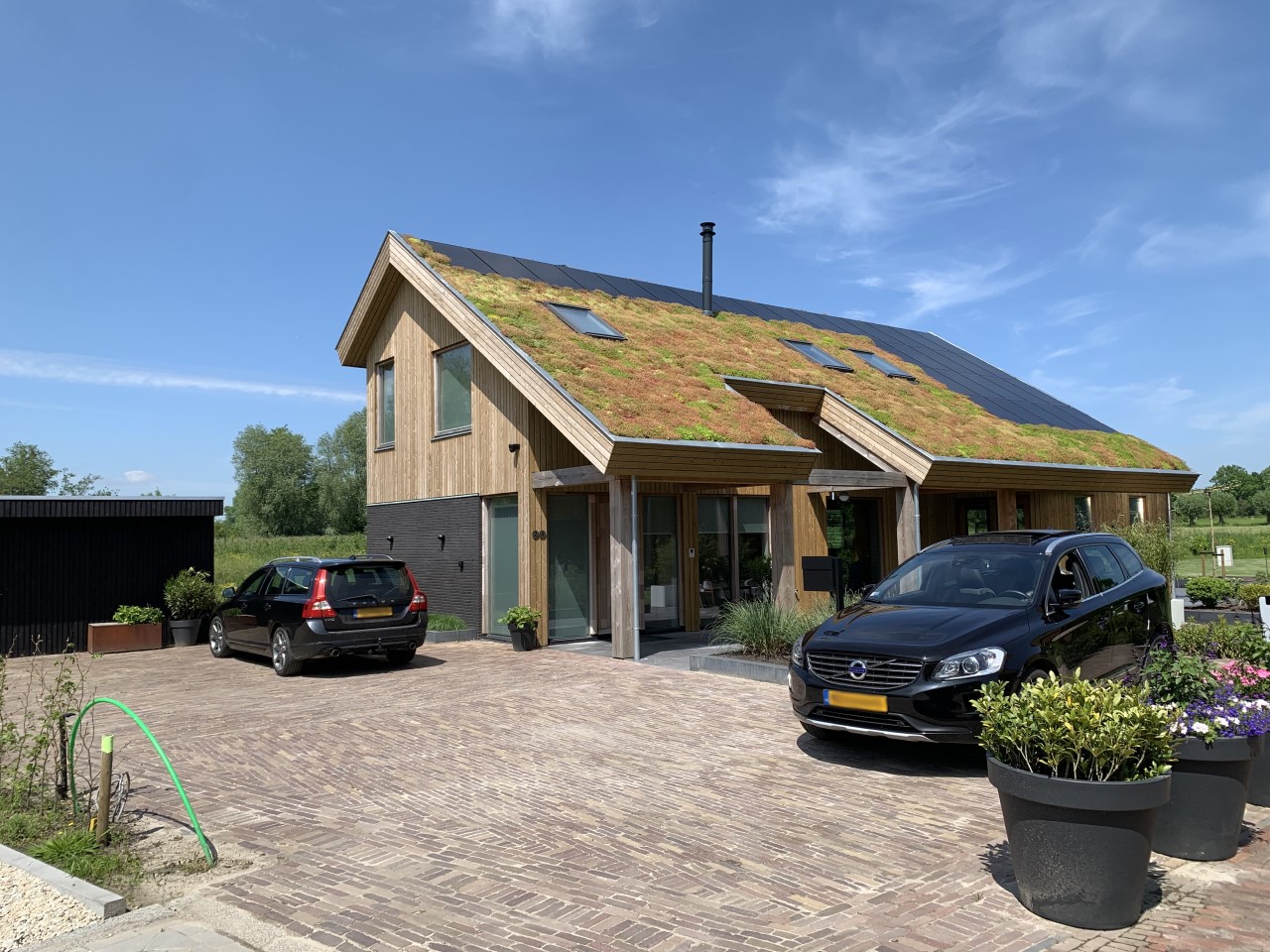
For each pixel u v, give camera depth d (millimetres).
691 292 20438
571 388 12188
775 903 4215
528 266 17734
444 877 4621
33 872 4672
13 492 51375
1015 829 4109
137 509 15078
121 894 4398
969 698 6211
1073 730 3939
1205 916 3994
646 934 3902
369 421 18531
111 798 5594
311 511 73438
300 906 4281
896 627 6875
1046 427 18375
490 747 7395
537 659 12258
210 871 4770
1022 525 18516
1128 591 8062
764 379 15195
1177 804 4699
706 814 5566
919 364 20812
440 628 14961
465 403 15648
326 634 11148
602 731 7879
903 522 14648
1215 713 4746
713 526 15812
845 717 6691
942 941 3793
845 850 4918
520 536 13930
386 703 9352
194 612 15312
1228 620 14750
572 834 5250
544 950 3773
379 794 6145
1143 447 19703
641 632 14672
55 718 6035
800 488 16516
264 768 6906
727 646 12203
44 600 14516
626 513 11914
